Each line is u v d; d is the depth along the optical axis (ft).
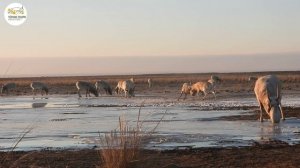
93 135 65.31
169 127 72.28
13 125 80.07
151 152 48.55
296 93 168.66
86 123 81.97
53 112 107.55
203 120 83.25
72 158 46.55
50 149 53.01
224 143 56.08
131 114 97.35
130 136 37.96
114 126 76.33
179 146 53.78
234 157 46.24
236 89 196.34
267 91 75.66
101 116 95.25
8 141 60.95
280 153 48.11
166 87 235.40
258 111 99.14
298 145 53.31
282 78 277.64
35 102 146.10
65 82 299.58
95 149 52.29
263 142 56.29
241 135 62.75
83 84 175.11
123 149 37.14
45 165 43.27
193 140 58.49
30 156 47.62
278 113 74.54
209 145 54.60
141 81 290.35
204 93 154.30
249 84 237.04
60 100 156.56
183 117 89.30
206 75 510.17
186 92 157.58
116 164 36.73
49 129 73.26
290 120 79.92
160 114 96.43
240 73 538.06
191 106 119.34
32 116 97.60
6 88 203.72
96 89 177.06
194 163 43.45
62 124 80.64
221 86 222.48
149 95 177.78
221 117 88.28
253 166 41.91
